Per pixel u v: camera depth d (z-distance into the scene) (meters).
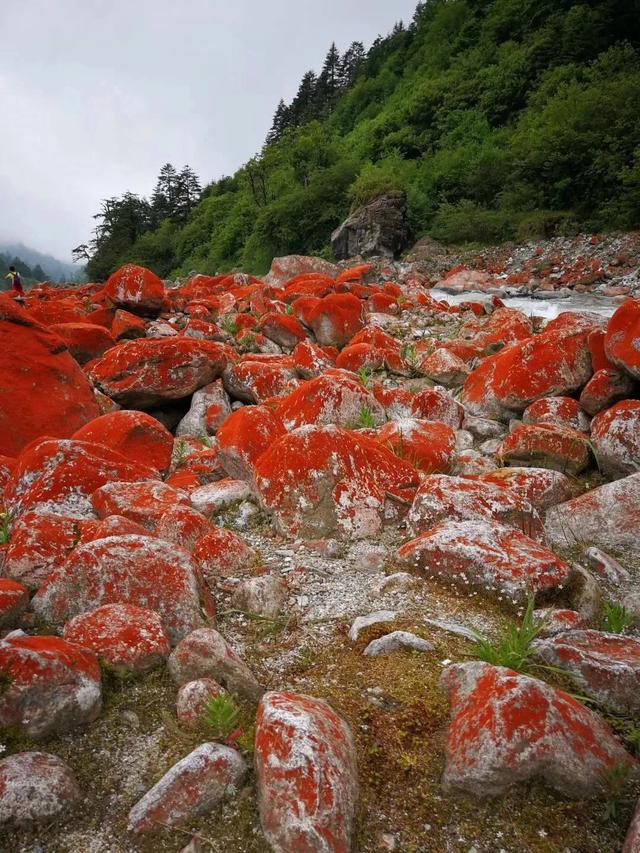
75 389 6.59
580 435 5.04
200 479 5.09
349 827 1.92
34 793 2.00
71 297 15.10
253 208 49.91
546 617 2.89
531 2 45.47
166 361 7.18
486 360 7.08
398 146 43.38
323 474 4.01
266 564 3.63
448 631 2.96
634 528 3.91
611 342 5.43
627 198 24.39
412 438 5.03
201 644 2.58
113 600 2.90
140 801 2.03
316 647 2.90
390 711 2.46
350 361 8.23
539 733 2.08
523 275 20.48
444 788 2.12
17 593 2.84
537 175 30.06
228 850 1.91
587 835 1.97
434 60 53.12
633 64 33.41
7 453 5.94
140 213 78.06
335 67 90.06
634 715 2.48
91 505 3.96
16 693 2.25
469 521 3.59
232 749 2.16
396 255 31.14
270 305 11.92
